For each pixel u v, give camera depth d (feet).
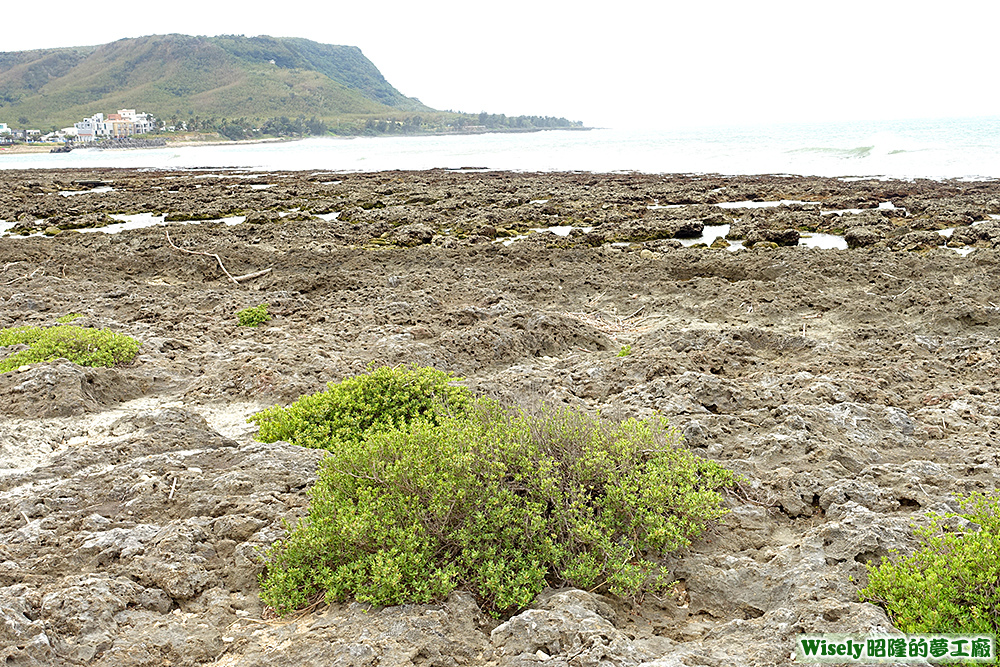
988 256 52.42
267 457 21.79
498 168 204.03
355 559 15.78
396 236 77.41
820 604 14.16
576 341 39.75
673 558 16.74
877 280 49.52
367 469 17.78
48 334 35.88
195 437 24.54
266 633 14.40
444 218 91.20
